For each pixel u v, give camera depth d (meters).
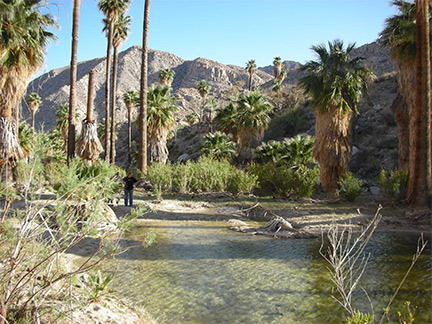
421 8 12.95
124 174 8.80
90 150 20.80
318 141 19.42
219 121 34.00
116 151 74.75
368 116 39.62
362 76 19.30
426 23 12.94
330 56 18.38
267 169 20.84
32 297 3.08
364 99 42.50
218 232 10.48
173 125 28.06
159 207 14.56
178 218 12.84
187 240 9.13
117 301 4.35
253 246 8.53
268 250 8.11
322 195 22.62
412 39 14.78
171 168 20.72
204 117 74.50
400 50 15.55
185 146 62.53
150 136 26.67
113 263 6.61
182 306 4.66
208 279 5.86
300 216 13.87
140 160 23.50
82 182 3.59
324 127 19.09
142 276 5.91
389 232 10.59
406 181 16.06
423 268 6.45
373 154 33.75
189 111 138.75
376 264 6.80
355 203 16.92
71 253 7.10
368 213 14.06
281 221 11.01
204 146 31.52
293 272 6.30
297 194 19.45
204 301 4.87
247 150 28.03
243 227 11.23
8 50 14.33
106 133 29.73
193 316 4.35
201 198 18.03
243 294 5.17
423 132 13.04
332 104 18.72
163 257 7.27
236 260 7.16
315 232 10.57
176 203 15.87
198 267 6.58
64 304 3.40
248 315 4.42
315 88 19.09
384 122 37.78
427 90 13.02
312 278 5.95
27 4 14.59
